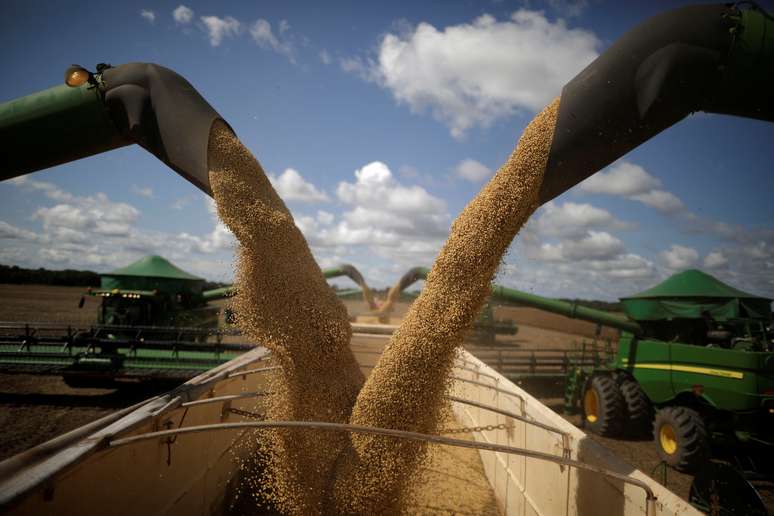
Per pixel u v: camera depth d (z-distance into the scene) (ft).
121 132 12.23
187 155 10.66
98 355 29.17
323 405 9.52
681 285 24.56
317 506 9.20
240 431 16.62
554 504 10.93
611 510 8.46
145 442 9.66
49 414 26.30
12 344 29.43
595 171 9.20
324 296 10.11
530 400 13.60
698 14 8.54
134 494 9.21
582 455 9.61
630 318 26.84
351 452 9.21
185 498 11.71
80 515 7.52
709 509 10.61
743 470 19.44
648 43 8.54
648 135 9.01
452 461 18.81
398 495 9.19
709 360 20.62
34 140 12.09
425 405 9.07
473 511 14.80
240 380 16.84
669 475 19.99
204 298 39.34
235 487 15.74
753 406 18.71
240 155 10.69
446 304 9.20
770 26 8.26
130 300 33.71
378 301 57.11
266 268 9.77
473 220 9.34
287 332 9.42
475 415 21.54
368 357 27.71
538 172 9.01
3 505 5.78
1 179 13.26
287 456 9.52
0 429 23.44
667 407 21.26
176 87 11.23
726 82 8.54
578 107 8.77
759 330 21.12
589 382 27.86
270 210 10.19
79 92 11.78
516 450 7.88
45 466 6.81
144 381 32.19
